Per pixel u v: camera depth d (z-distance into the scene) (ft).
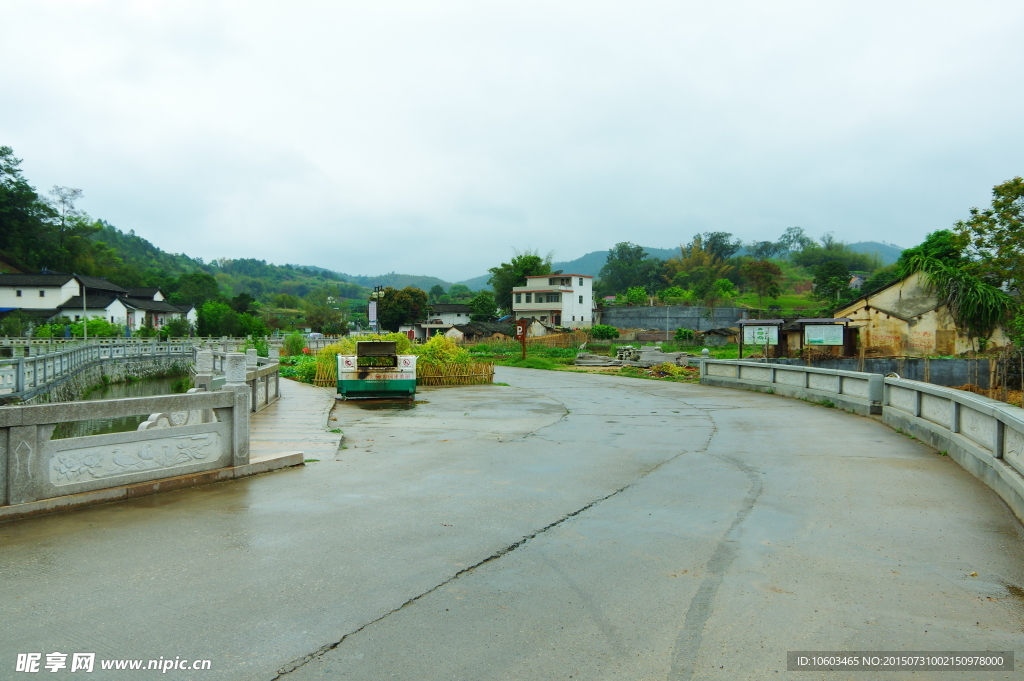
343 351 75.61
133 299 268.21
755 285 303.89
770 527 19.70
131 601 13.70
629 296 338.13
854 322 126.82
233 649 11.80
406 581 15.08
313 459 29.48
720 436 38.58
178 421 27.45
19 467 18.92
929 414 36.06
